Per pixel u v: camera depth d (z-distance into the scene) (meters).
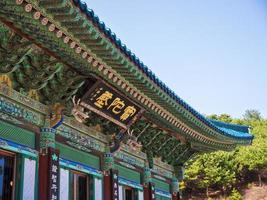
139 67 14.00
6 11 9.95
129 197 19.48
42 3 9.29
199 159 71.25
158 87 15.90
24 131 12.83
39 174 13.11
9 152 12.20
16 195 12.07
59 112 13.88
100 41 11.42
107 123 17.11
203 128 21.73
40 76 12.94
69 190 14.55
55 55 12.88
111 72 13.84
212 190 72.50
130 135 18.69
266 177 75.50
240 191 72.88
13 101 12.46
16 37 11.45
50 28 10.37
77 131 15.65
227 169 72.38
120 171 18.61
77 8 9.73
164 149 23.09
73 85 14.18
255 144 79.06
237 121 96.62
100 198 16.36
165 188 23.78
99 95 15.16
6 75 12.23
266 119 107.31
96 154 16.81
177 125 20.62
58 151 13.82
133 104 17.12
